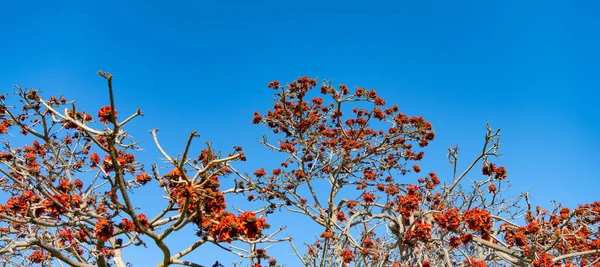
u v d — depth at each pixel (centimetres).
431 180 1093
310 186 1222
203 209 629
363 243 934
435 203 980
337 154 1321
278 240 647
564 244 900
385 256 842
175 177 642
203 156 680
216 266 715
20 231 697
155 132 627
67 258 686
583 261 904
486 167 980
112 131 565
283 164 1358
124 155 714
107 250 726
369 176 1312
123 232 659
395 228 988
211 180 632
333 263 885
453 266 932
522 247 814
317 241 975
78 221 645
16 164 662
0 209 645
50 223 633
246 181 1155
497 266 918
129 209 634
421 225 854
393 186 1029
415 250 847
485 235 815
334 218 1145
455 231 816
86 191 713
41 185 657
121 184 618
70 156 802
